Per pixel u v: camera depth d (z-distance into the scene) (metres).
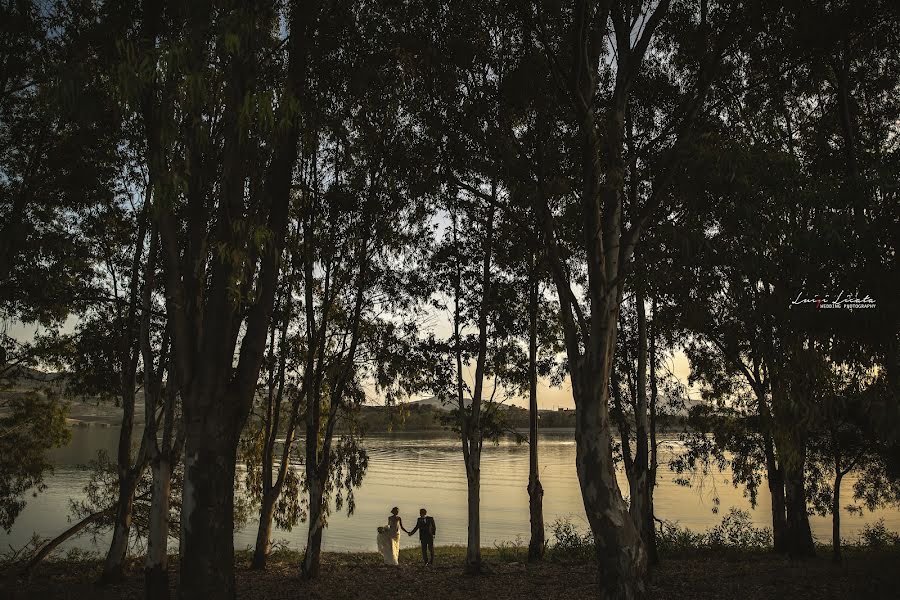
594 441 10.01
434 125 12.02
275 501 18.80
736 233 10.05
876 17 11.41
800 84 13.45
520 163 11.80
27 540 28.20
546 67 11.14
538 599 13.09
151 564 13.15
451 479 65.56
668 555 19.25
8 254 13.12
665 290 11.74
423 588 14.65
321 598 13.66
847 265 8.33
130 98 8.25
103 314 18.42
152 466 13.71
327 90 12.01
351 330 17.62
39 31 13.76
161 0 11.09
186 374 9.39
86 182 15.92
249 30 8.54
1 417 21.36
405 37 11.40
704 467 21.06
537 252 17.22
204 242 9.89
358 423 18.98
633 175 13.83
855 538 28.09
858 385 9.17
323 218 17.16
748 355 16.97
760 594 12.42
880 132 15.80
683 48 12.62
